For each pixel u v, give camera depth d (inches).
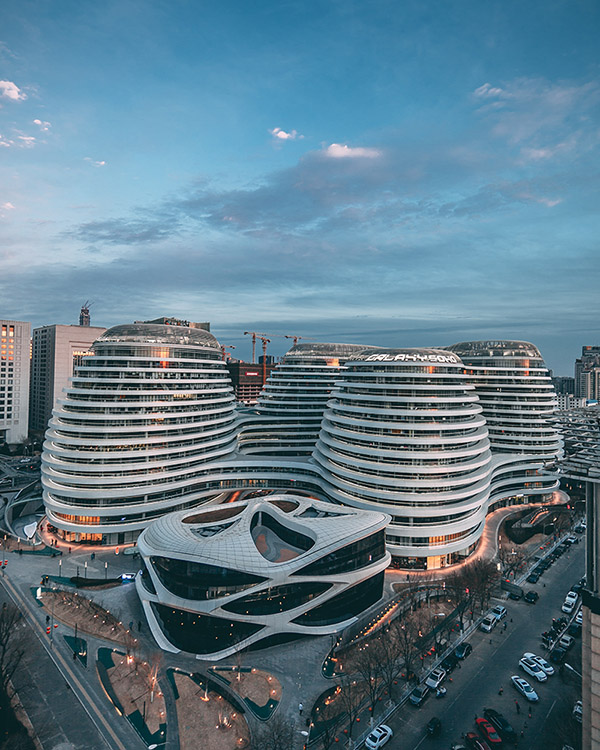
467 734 2522.1
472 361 6968.5
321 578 3540.8
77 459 5236.2
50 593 4020.7
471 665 3169.3
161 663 3157.0
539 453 6683.1
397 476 4790.8
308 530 3892.7
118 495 5113.2
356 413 5270.7
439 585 4232.3
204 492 5792.3
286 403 7229.3
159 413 5428.2
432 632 3518.7
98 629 3521.2
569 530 5802.2
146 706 2738.7
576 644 3403.1
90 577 4343.0
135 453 5255.9
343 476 5221.5
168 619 3462.1
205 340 6058.1
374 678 2837.1
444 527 4586.6
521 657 3250.5
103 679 2979.8
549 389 6953.7
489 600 3996.1
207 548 3550.7
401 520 4645.7
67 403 5364.2
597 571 1841.8
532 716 2694.4
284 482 6151.6
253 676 3041.3
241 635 3361.2
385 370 5152.6
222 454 6161.4
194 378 5802.2
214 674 3051.2
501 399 6791.3
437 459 4798.2
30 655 3193.9
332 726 2623.0
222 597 3348.9
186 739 2522.1
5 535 5255.9
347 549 3730.3
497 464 6043.3
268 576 3380.9
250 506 4475.9
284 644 3408.0
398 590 4148.6
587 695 1819.6
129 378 5364.2
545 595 4163.4
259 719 2669.8
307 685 2962.6
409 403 4953.3
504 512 6215.6
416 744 2506.2
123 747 2464.3
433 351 5344.5
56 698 2802.7
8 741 2477.9
